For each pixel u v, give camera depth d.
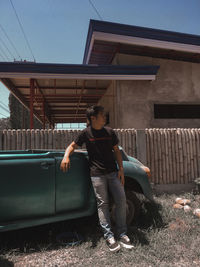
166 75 9.54
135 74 8.48
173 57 9.88
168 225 3.34
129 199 3.27
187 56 9.81
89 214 2.94
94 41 9.31
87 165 3.06
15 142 5.22
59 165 2.80
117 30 8.80
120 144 5.66
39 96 11.74
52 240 2.90
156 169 5.76
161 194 5.54
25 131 5.28
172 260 2.40
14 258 2.43
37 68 7.81
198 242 2.77
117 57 9.63
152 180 5.71
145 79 8.60
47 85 10.12
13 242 2.82
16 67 7.68
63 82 9.71
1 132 5.15
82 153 3.08
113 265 2.31
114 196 2.72
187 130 6.04
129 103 8.98
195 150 6.03
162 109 9.48
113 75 8.30
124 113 8.90
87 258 2.46
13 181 2.50
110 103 10.16
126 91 9.02
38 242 2.84
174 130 5.98
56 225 3.35
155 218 3.57
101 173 2.66
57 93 11.70
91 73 8.13
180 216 3.70
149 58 9.87
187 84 9.66
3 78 8.26
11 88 9.46
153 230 3.13
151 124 9.02
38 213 2.64
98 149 2.67
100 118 2.64
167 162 5.82
